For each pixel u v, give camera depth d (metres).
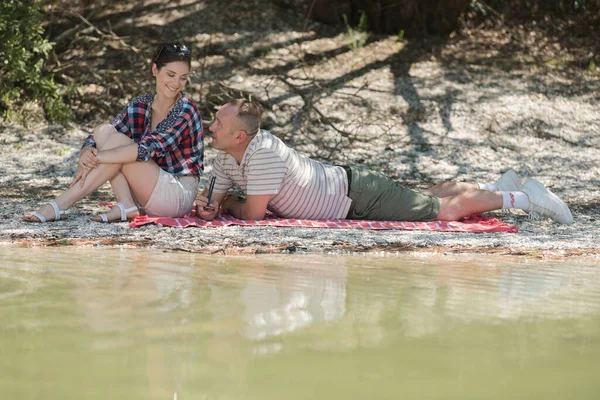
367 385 3.40
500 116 16.27
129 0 19.44
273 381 3.43
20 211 8.94
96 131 8.31
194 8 19.38
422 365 3.72
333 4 19.34
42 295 4.97
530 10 20.77
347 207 8.78
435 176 13.14
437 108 16.36
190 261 6.46
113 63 17.19
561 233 8.55
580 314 4.88
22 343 3.92
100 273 5.75
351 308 4.84
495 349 4.02
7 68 14.82
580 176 13.34
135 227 8.02
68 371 3.51
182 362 3.67
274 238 7.66
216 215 8.62
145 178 8.33
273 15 19.44
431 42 19.34
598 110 16.95
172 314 4.55
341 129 15.42
